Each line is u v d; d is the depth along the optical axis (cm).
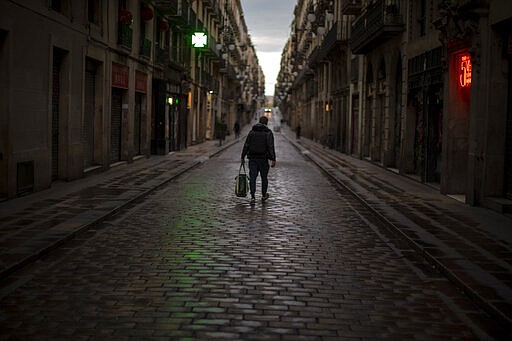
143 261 695
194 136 4022
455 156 1362
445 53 1380
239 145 4212
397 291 586
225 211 1109
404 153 1888
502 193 1148
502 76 1134
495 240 816
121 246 779
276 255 738
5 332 452
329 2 4053
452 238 827
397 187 1546
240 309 515
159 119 2794
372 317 503
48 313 499
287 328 469
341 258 731
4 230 830
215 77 5331
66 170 1504
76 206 1080
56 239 770
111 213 1027
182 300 539
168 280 609
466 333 468
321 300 548
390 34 2023
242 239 837
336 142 3759
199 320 484
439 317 507
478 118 1162
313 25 5053
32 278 612
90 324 471
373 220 1043
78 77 1555
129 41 2056
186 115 3625
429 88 1606
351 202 1287
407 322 492
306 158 2955
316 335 455
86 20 1606
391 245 820
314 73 5519
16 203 1105
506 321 477
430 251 737
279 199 1306
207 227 932
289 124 10981
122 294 557
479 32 1160
